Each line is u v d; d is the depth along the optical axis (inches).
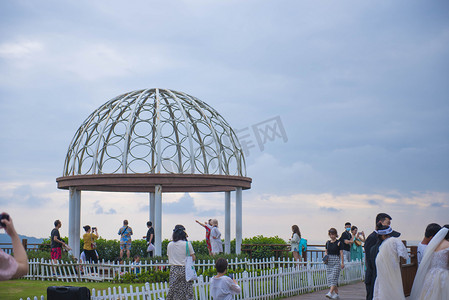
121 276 596.1
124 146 709.3
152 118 737.0
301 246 737.0
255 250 877.2
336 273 498.6
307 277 577.3
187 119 736.3
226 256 683.4
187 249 406.3
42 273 634.8
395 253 332.2
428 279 333.7
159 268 617.0
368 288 367.6
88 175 715.4
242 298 465.7
